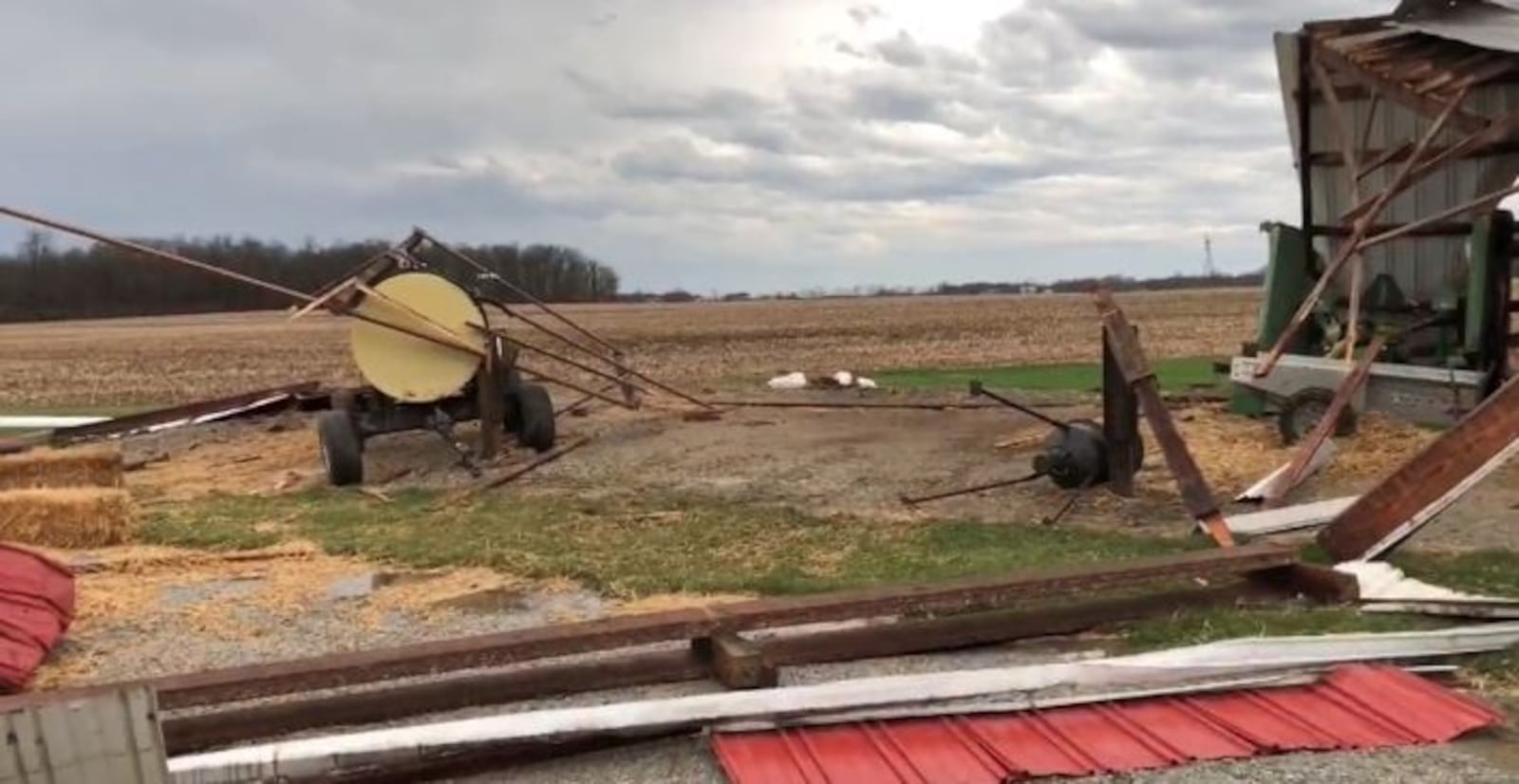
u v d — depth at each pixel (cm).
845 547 762
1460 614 547
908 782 403
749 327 5259
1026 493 926
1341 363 1053
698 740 445
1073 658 527
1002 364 2531
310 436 1419
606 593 672
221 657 580
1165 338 3434
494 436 1188
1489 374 998
